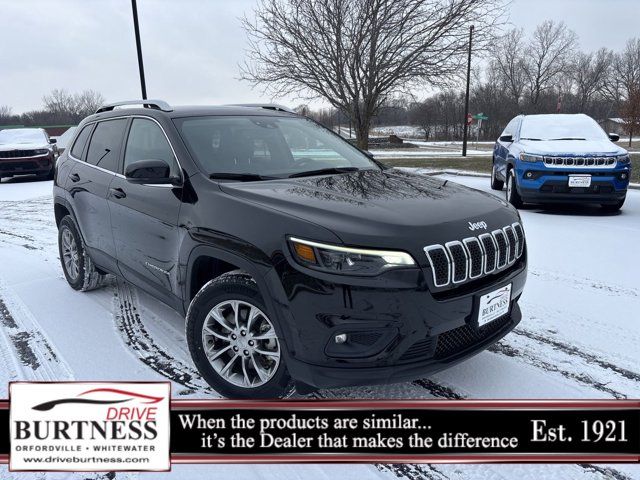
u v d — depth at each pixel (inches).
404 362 90.8
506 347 130.3
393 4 499.8
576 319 146.8
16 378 116.7
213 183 112.1
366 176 125.7
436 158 815.1
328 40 517.3
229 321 103.5
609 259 205.8
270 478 85.5
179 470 87.7
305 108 690.2
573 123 340.5
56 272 205.6
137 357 126.6
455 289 94.1
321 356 89.4
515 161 312.3
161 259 123.3
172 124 130.0
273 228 94.1
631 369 117.9
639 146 1291.8
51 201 428.5
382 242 88.1
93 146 163.6
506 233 105.7
